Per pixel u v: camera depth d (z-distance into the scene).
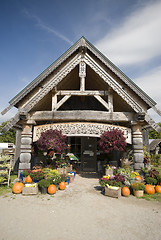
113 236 3.30
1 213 4.37
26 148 8.21
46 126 8.55
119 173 7.51
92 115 8.41
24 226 3.66
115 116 8.45
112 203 5.32
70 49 8.52
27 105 8.18
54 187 6.27
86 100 13.16
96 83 10.72
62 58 8.48
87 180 8.98
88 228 3.61
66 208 4.78
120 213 4.51
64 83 10.65
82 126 8.34
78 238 3.20
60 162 8.88
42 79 8.34
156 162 19.23
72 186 7.47
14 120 8.04
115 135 7.75
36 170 7.47
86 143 13.23
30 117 8.51
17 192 6.16
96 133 8.34
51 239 3.14
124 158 10.00
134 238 3.24
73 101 13.11
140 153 8.04
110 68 8.34
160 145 25.58
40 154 10.03
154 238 3.25
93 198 5.77
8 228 3.56
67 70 8.48
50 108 10.89
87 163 12.88
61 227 3.63
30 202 5.25
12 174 10.99
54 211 4.54
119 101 9.55
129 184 6.95
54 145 7.36
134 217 4.27
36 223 3.81
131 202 5.50
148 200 5.77
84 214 4.37
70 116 8.41
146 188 6.53
